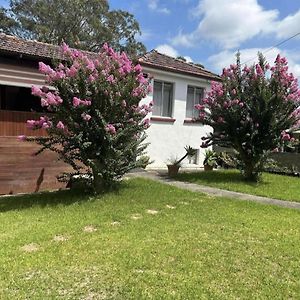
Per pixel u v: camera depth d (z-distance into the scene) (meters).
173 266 5.22
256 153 13.30
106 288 4.53
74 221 7.52
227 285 4.69
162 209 8.77
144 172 15.70
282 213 8.75
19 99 14.23
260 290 4.59
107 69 9.55
